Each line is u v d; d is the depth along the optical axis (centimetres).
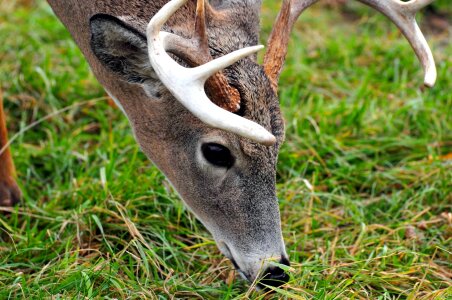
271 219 816
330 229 986
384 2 861
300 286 823
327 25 1636
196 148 821
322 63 1446
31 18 1480
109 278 823
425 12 1702
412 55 1441
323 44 1497
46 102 1253
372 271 875
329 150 1153
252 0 877
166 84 695
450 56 1449
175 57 797
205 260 927
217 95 764
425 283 873
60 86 1272
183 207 986
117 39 778
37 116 1234
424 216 1038
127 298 805
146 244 881
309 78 1363
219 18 846
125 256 903
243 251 820
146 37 757
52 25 1458
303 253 927
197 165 827
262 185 811
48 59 1298
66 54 1376
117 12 869
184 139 830
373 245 958
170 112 828
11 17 1497
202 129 811
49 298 786
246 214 814
